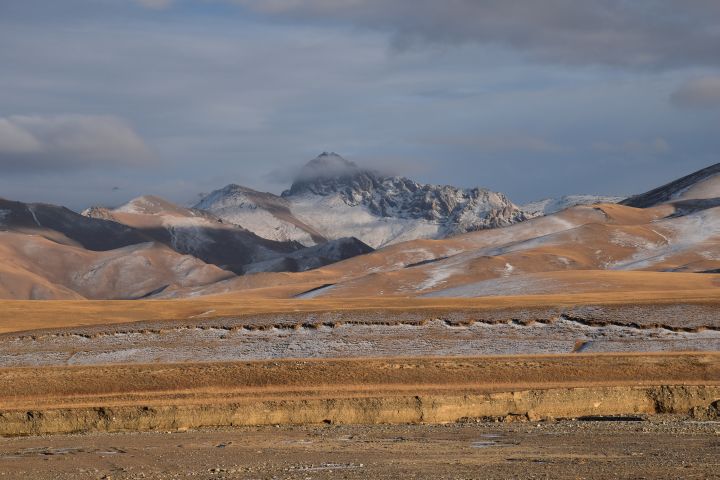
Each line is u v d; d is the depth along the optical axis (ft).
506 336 378.73
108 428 228.43
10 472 172.04
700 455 167.12
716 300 423.23
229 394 248.32
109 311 594.65
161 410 231.09
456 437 199.72
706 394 237.04
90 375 268.82
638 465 156.76
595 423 214.07
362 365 272.51
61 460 184.75
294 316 426.51
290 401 234.17
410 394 236.63
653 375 258.78
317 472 159.84
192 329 408.26
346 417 230.07
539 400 234.58
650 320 383.04
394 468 161.58
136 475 163.94
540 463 162.50
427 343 372.17
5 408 234.58
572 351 349.61
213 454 186.19
